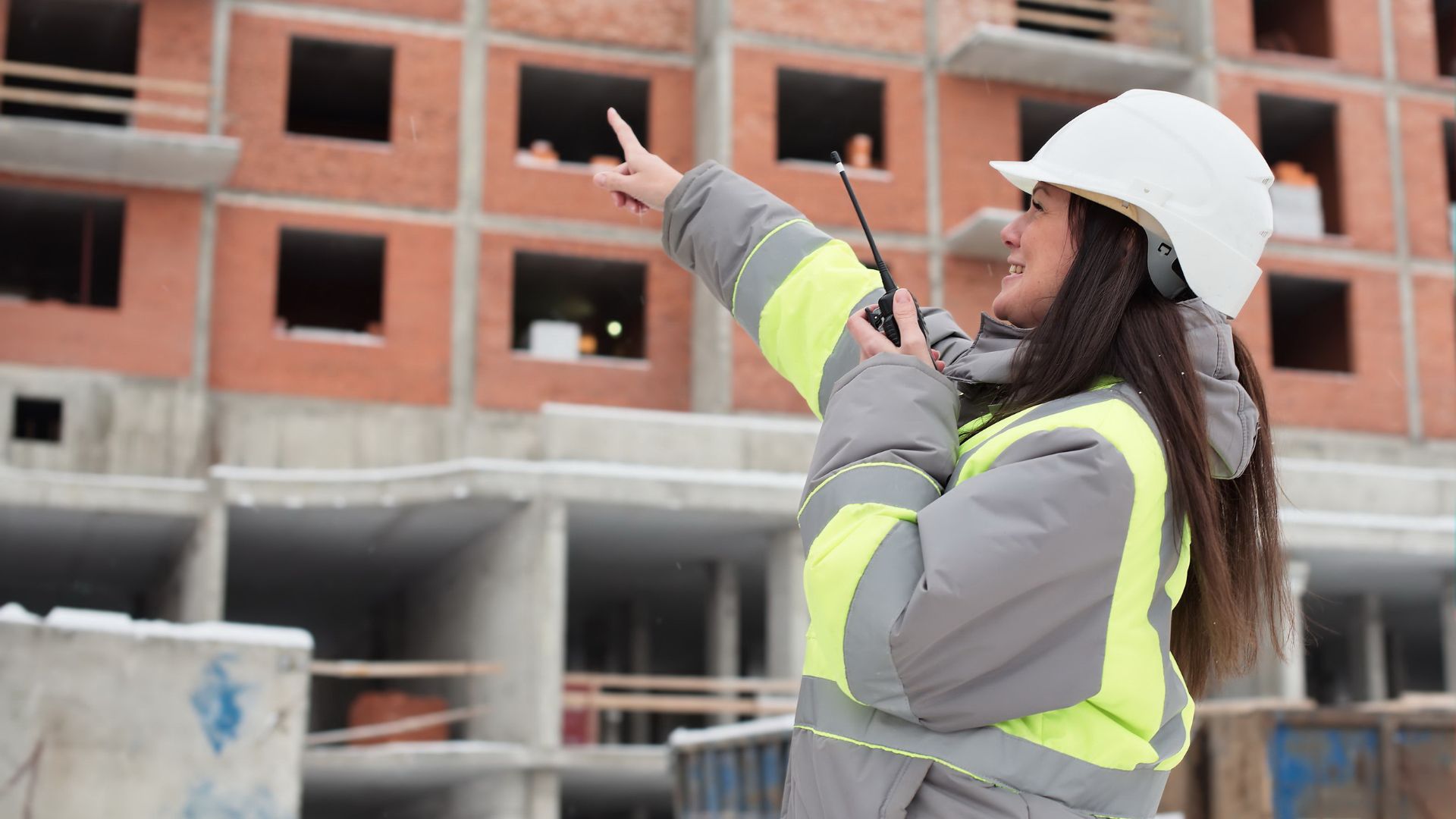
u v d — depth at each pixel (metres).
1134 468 1.90
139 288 25.41
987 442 1.98
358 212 27.14
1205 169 2.08
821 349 2.25
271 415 25.80
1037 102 30.81
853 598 1.88
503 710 22.19
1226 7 31.11
